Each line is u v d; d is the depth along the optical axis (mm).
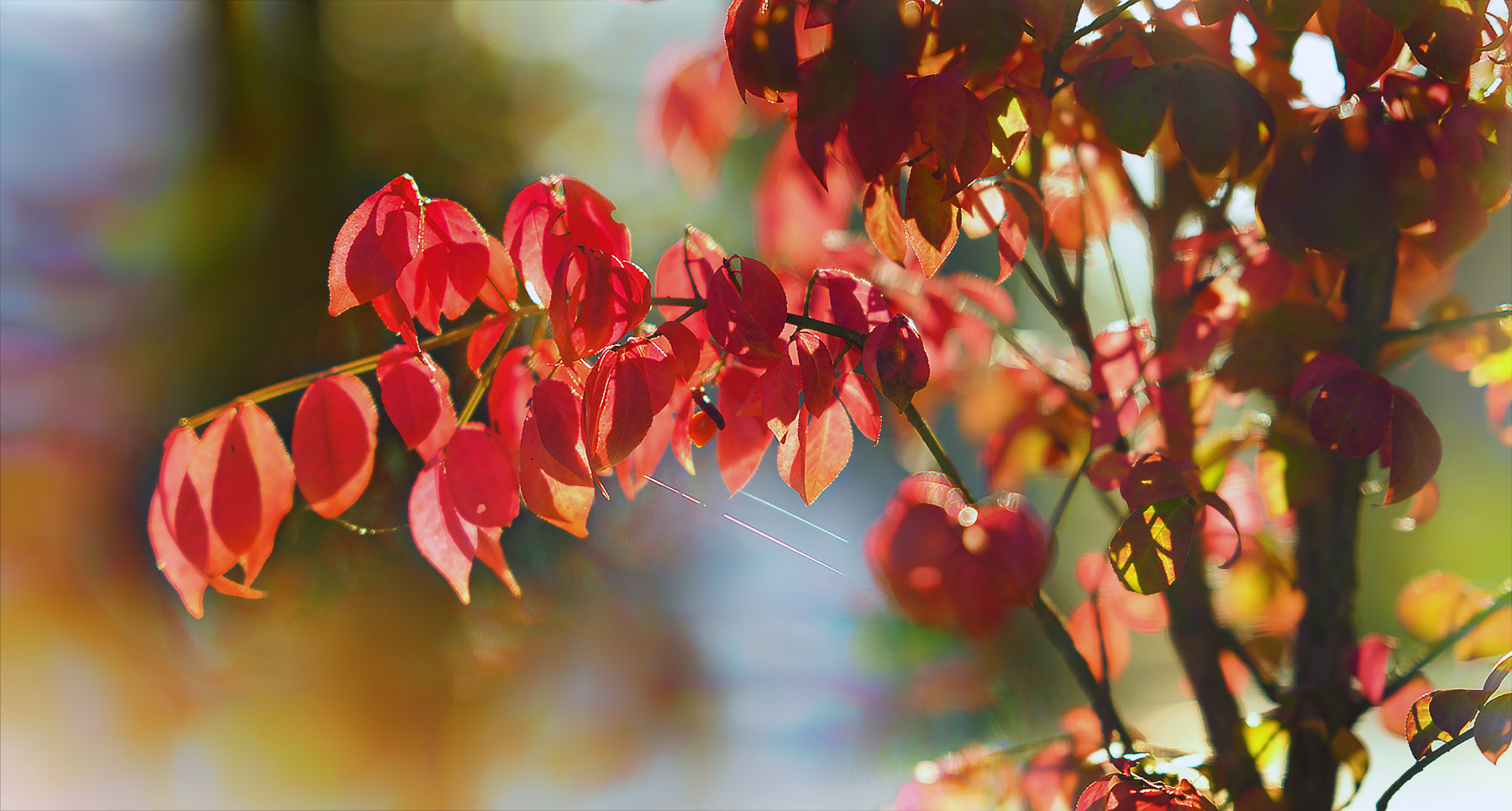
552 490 1144
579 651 2660
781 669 1970
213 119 4105
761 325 1137
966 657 1502
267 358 3289
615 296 1138
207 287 3633
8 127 4500
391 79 4293
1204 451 1246
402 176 1141
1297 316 1203
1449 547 1893
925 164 1142
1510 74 1171
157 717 2785
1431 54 1137
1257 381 1208
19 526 3514
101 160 4324
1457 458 1855
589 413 1130
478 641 2807
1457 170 1154
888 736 1541
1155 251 1237
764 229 1285
